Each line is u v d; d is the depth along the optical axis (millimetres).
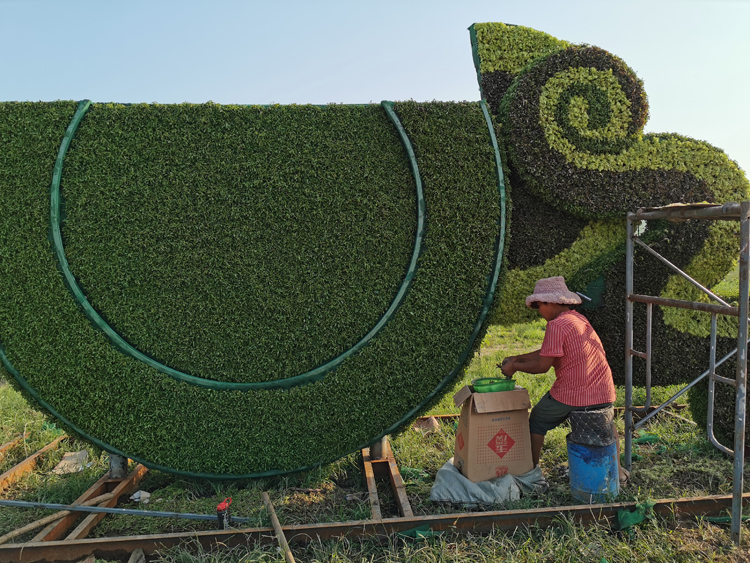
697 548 2930
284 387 3693
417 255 3715
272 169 3648
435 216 3707
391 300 3746
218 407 3629
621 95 3904
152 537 2918
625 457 3980
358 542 3053
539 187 3895
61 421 3580
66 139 3486
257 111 3676
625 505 3172
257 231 3637
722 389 4180
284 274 3662
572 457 3424
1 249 3455
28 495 3740
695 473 3900
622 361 4148
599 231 4094
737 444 3012
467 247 3738
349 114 3738
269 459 3691
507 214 3816
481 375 6742
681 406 5289
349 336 3723
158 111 3592
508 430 3539
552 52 3939
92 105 3590
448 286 3732
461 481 3486
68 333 3518
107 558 2898
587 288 4098
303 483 3836
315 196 3672
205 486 3852
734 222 4031
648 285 4129
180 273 3594
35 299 3486
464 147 3756
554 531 3090
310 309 3682
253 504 3508
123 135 3562
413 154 3707
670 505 3184
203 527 3275
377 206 3715
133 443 3615
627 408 3943
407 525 3078
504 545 2934
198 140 3617
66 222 3512
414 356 3725
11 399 6000
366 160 3721
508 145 3896
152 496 3719
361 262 3713
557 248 4082
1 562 2822
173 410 3617
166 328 3602
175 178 3592
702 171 4004
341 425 3717
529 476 3564
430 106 3773
